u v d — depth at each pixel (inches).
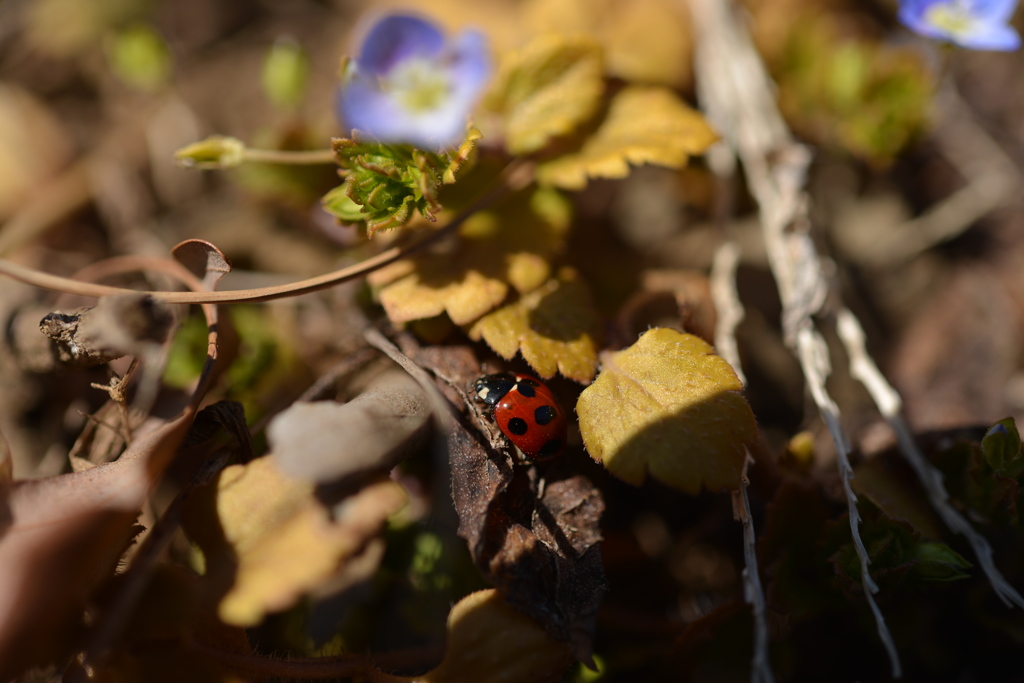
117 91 6.6
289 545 4.8
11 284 5.6
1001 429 5.0
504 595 4.9
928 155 6.4
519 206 5.5
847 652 5.2
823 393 5.4
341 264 5.9
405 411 5.0
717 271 5.8
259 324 5.8
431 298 5.3
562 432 5.1
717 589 5.5
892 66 6.2
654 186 6.3
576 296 5.4
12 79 6.5
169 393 5.3
